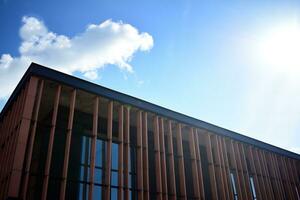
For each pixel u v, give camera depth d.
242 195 28.50
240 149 31.83
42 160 20.23
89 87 21.86
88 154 22.53
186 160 28.89
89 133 23.62
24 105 18.38
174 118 26.39
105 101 23.03
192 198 25.39
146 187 21.53
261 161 33.50
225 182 27.48
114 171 22.52
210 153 28.03
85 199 20.30
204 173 29.45
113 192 21.34
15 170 16.27
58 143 21.53
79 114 23.95
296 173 37.81
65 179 17.81
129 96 24.05
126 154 21.70
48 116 23.41
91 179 18.94
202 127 28.47
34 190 18.75
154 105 25.52
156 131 24.62
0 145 23.28
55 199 19.19
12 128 20.47
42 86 19.56
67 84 20.80
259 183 31.45
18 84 21.73
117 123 25.94
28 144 18.12
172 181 23.56
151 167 25.44
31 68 19.58
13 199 15.52
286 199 33.62
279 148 37.06
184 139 29.98
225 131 30.70
